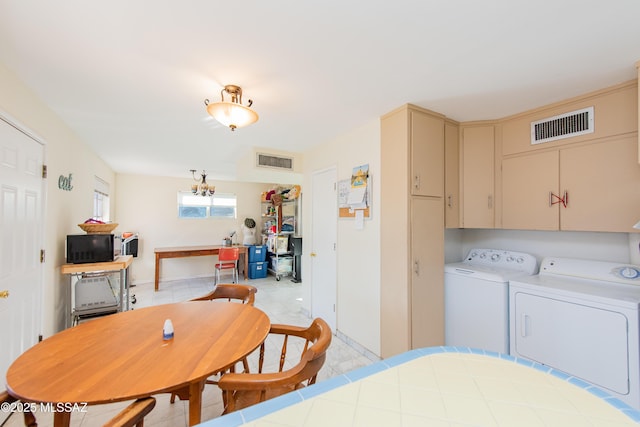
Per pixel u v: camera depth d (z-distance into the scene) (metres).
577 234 2.28
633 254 1.99
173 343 1.28
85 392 0.91
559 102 2.10
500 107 2.23
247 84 1.85
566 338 1.84
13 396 0.93
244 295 2.20
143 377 1.00
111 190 4.86
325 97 2.04
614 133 1.84
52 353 1.17
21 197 1.86
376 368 0.85
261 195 6.65
